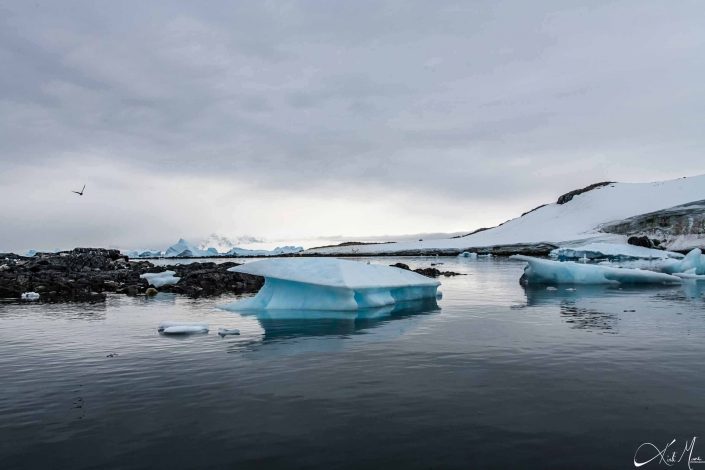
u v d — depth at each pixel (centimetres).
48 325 1241
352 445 486
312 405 602
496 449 474
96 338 1056
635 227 6888
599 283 2409
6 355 896
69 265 3094
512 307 1538
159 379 726
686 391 641
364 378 716
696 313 1355
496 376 719
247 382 703
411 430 521
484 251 8119
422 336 1043
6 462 458
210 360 840
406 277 1797
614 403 598
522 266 4600
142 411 589
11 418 571
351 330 1130
